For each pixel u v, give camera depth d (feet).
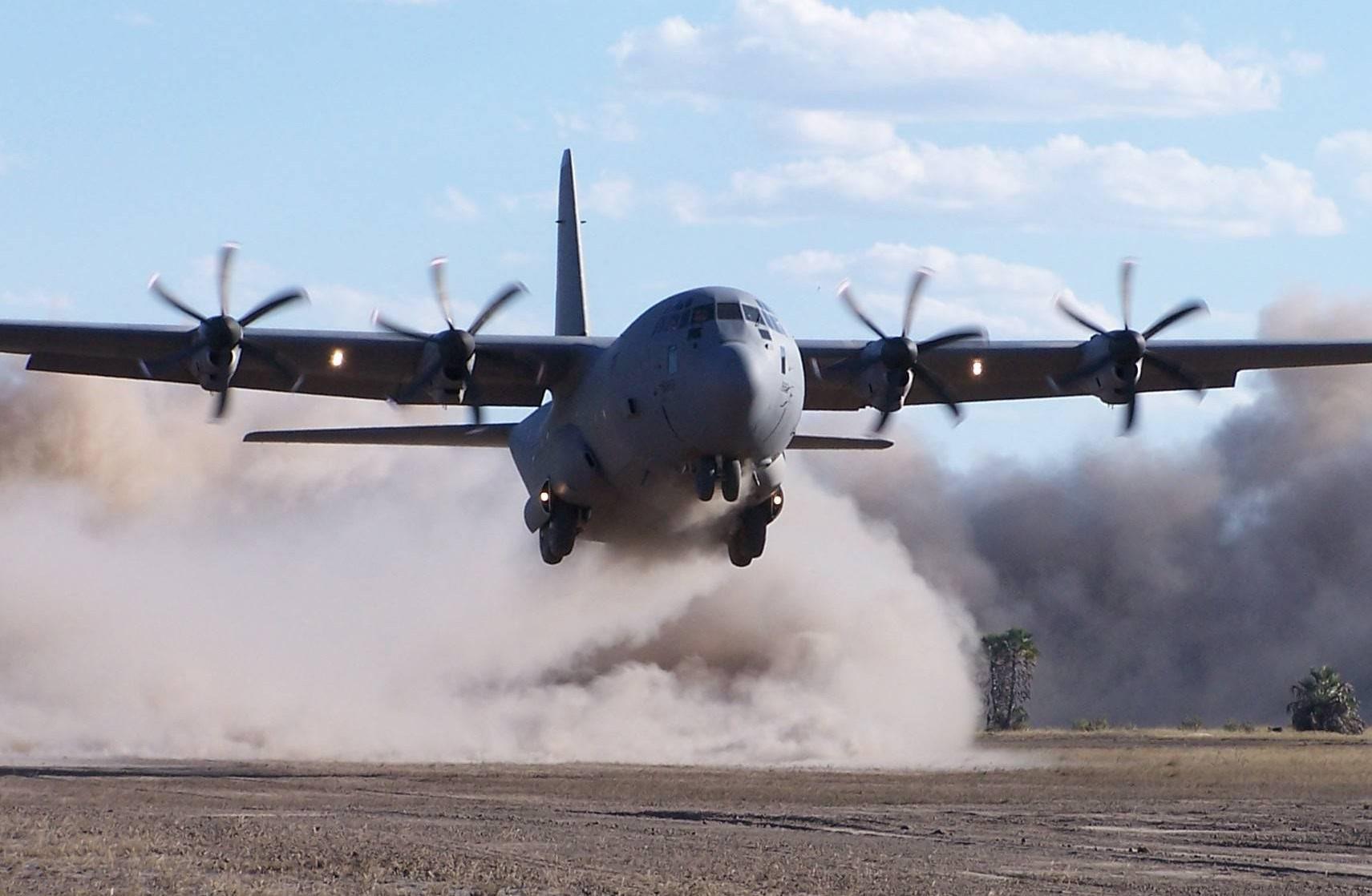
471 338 263.08
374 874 126.00
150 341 262.06
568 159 354.13
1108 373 278.26
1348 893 123.54
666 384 241.96
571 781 229.25
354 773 239.50
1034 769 277.44
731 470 246.06
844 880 126.72
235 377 279.28
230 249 257.55
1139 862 142.00
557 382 280.10
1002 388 307.99
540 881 123.24
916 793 214.07
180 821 163.53
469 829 161.17
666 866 133.90
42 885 118.32
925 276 274.57
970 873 132.98
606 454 264.72
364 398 293.84
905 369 272.72
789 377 243.40
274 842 145.69
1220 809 194.59
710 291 246.88
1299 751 355.97
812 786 225.15
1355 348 296.51
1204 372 304.71
